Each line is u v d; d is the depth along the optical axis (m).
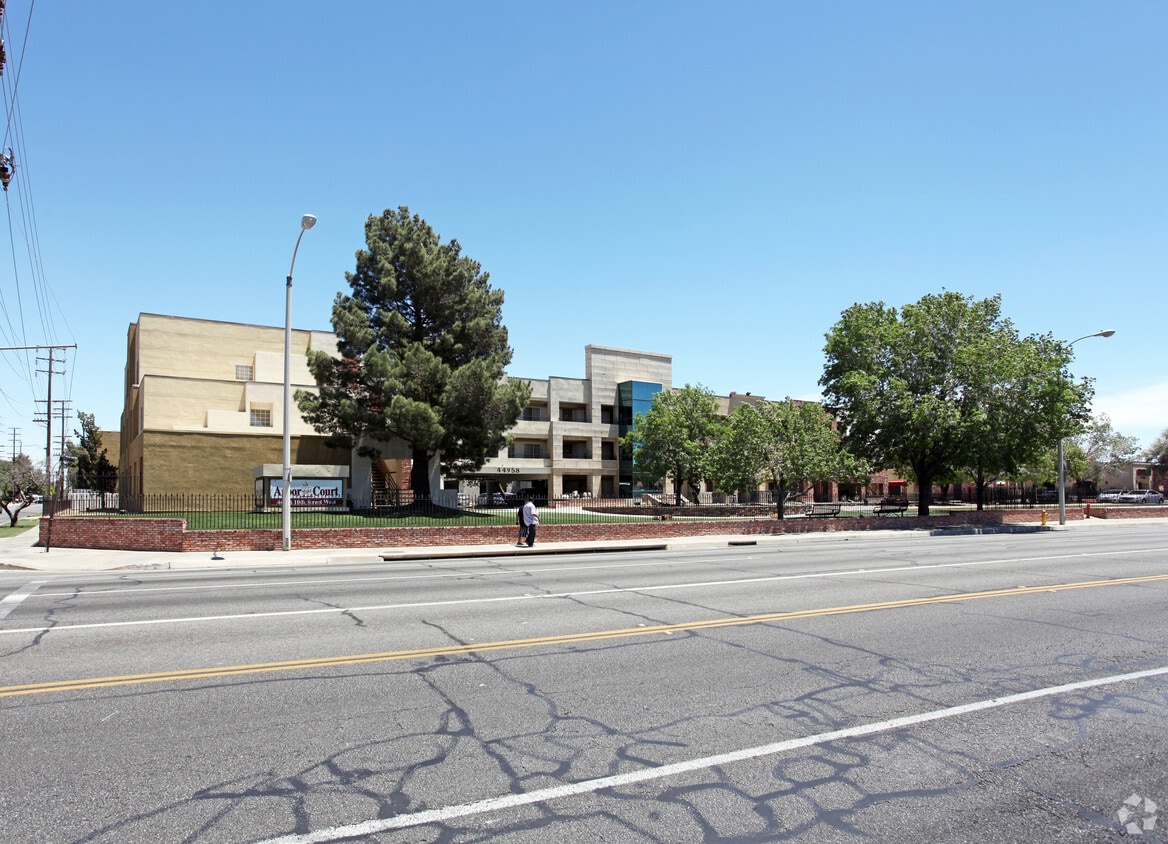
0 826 4.03
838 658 7.73
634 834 3.98
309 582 14.11
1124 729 5.70
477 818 4.15
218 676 6.92
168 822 4.08
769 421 33.75
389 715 5.86
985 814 4.27
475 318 32.69
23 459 68.62
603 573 15.66
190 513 26.80
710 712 5.99
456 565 18.20
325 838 3.91
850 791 4.55
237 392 39.59
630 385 62.69
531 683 6.76
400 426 28.69
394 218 33.56
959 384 36.34
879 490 73.50
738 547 25.41
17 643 8.27
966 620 9.85
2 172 15.79
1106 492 80.94
